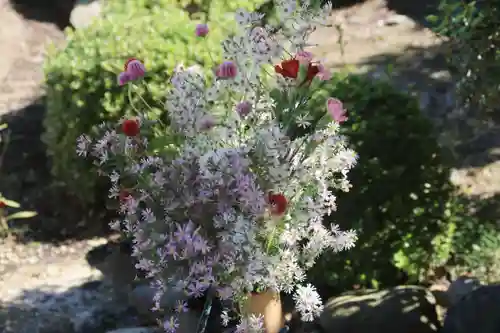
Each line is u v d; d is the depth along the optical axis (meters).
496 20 4.20
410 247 3.94
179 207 2.70
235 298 2.88
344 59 7.86
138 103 4.96
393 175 3.88
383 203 3.91
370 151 3.88
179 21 5.49
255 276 2.70
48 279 4.79
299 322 3.80
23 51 8.88
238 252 2.64
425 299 3.72
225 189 2.59
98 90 5.11
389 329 3.55
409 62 7.53
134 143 3.05
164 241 2.76
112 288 4.61
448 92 6.55
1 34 9.02
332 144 2.85
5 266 4.98
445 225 4.01
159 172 2.74
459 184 5.24
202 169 2.65
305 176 2.79
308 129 3.11
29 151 6.67
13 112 7.40
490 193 5.16
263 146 2.65
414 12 8.93
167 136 3.12
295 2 2.82
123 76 3.07
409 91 4.27
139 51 4.96
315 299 2.87
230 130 2.80
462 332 3.35
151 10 6.04
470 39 4.33
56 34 9.41
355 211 3.91
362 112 3.94
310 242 2.94
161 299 3.84
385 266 3.97
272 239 2.82
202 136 2.79
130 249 4.96
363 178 3.89
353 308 3.66
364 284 3.98
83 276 4.80
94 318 4.27
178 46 4.95
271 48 2.77
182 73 2.95
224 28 5.51
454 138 5.72
